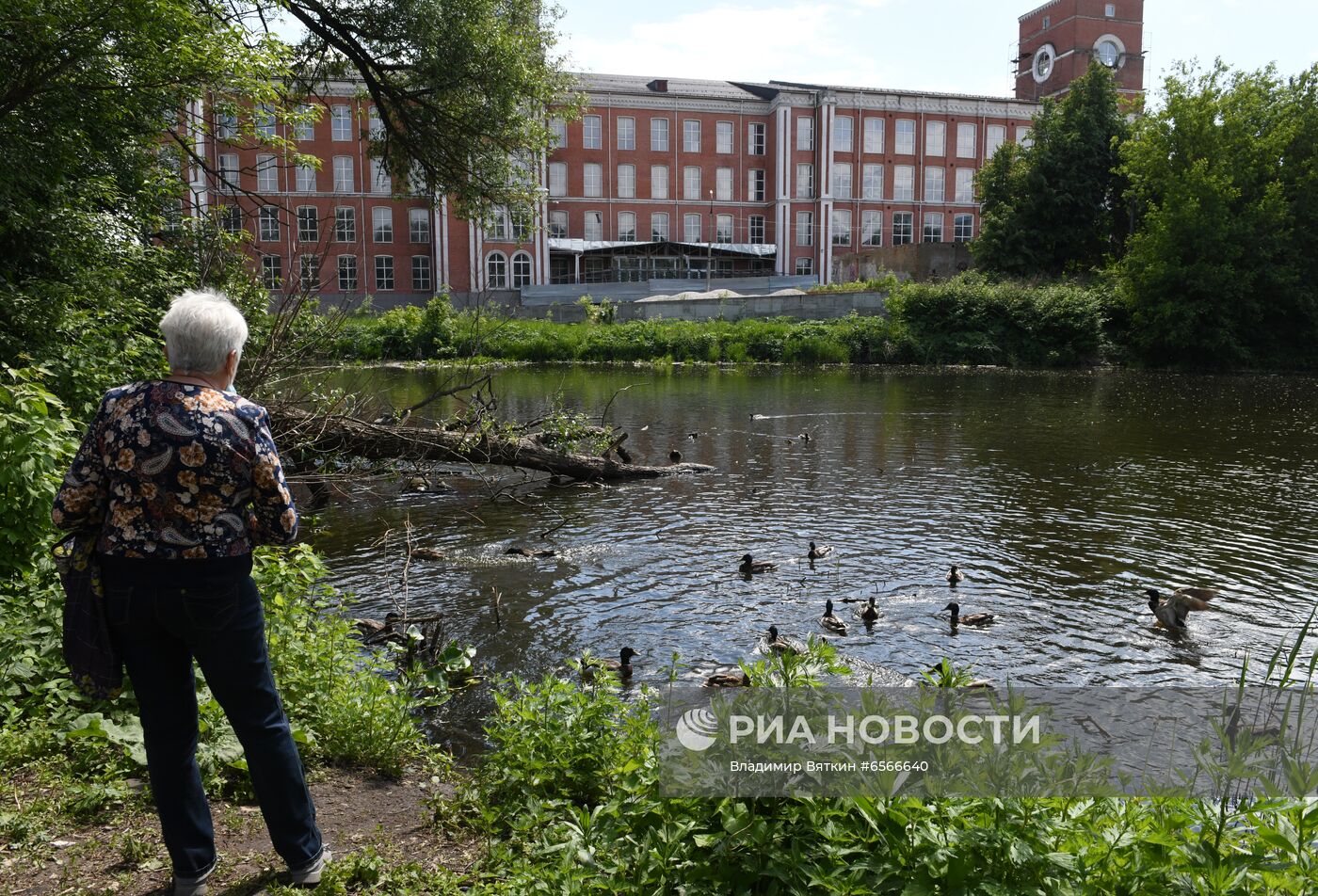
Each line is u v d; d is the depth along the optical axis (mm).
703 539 12188
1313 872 2936
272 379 14672
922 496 14875
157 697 3314
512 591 9891
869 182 73812
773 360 46500
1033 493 15016
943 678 3760
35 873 3650
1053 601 9539
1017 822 3170
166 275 14141
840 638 8445
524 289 64000
